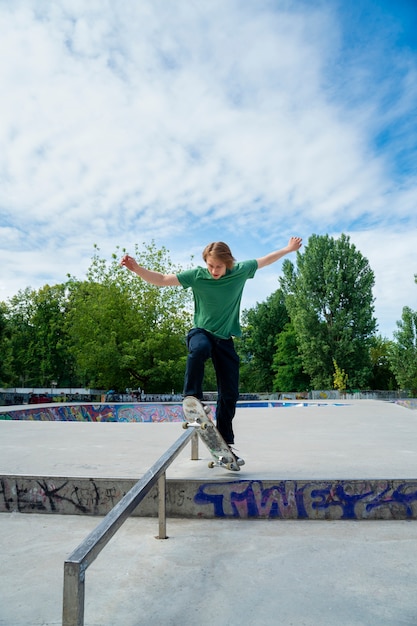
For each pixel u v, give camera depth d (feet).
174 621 5.40
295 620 5.39
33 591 6.29
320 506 9.45
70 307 134.62
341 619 5.40
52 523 9.48
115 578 6.61
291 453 14.11
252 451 14.62
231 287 10.68
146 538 8.29
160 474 6.98
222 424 11.15
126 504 5.53
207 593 6.11
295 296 135.54
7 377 117.50
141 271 10.57
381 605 5.74
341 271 125.90
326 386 122.62
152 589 6.25
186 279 10.66
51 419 41.60
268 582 6.43
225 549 7.71
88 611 5.66
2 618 5.56
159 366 88.89
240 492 9.57
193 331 10.71
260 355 155.74
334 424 24.49
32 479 10.37
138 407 49.29
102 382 94.17
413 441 17.16
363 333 124.77
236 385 11.03
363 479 9.51
